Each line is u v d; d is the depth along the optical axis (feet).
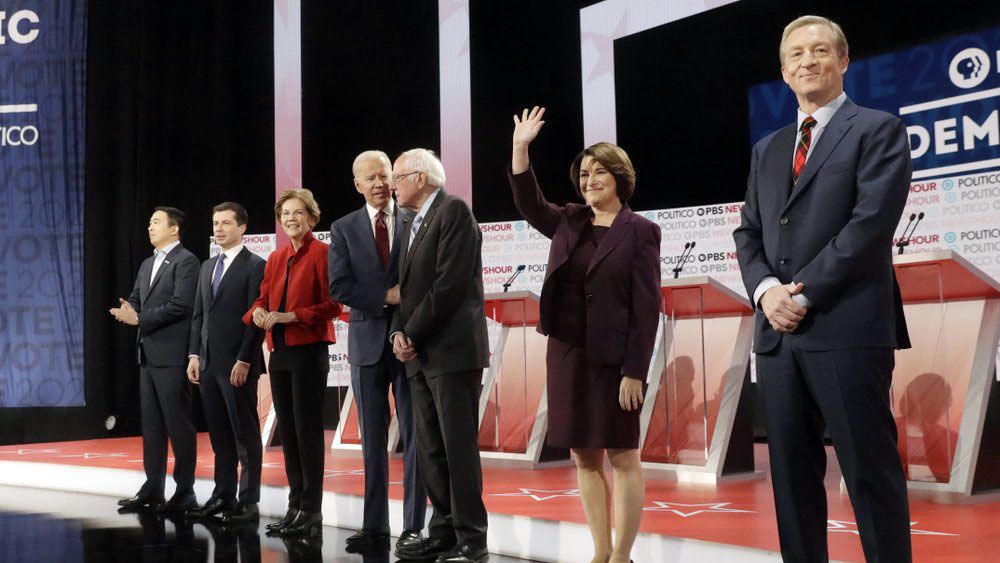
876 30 21.72
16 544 12.06
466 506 9.57
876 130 5.98
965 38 20.31
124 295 25.72
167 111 26.37
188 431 14.75
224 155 26.89
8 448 21.56
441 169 10.30
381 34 27.58
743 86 24.00
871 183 5.85
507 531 10.46
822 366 5.95
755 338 6.48
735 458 13.16
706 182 24.56
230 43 27.17
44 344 24.89
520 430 15.96
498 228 26.00
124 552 11.41
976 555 7.55
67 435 25.04
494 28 27.17
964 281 10.55
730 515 9.80
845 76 22.16
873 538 5.85
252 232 27.04
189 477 14.75
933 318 11.55
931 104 20.72
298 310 11.88
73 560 11.02
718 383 13.48
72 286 25.05
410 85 27.43
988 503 10.46
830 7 22.50
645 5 25.13
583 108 25.96
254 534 12.46
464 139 26.76
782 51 6.52
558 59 26.58
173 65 26.53
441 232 9.67
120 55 26.14
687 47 24.79
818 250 6.07
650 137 25.36
